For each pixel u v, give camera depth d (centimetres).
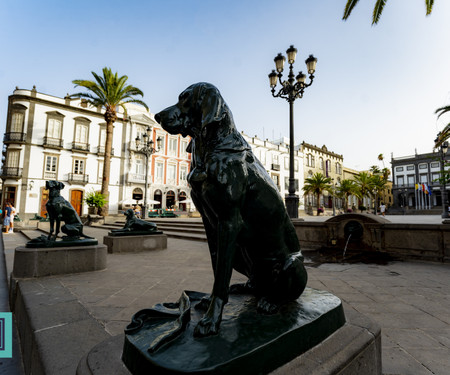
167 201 3406
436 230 530
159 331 104
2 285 456
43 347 171
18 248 408
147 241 701
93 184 2889
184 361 83
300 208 4488
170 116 126
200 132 123
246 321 112
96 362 101
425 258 536
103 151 2959
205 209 129
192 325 109
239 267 154
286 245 137
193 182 122
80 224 473
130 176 3075
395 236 579
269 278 128
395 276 421
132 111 3194
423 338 211
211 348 90
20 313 289
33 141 2588
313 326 112
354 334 124
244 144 129
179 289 344
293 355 101
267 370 92
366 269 477
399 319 248
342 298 310
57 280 387
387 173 5122
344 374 101
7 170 2483
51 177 2666
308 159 5069
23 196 2514
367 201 6378
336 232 670
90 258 447
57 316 233
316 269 478
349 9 825
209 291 334
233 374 82
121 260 571
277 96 949
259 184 125
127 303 285
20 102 2561
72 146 2780
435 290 341
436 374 163
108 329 213
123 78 2175
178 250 726
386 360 179
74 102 2856
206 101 120
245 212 124
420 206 5275
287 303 133
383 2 778
